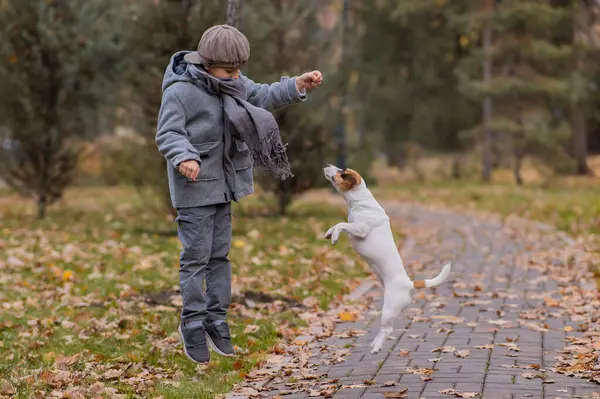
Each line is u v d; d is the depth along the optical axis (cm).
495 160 3491
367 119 3762
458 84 3453
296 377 541
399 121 3794
